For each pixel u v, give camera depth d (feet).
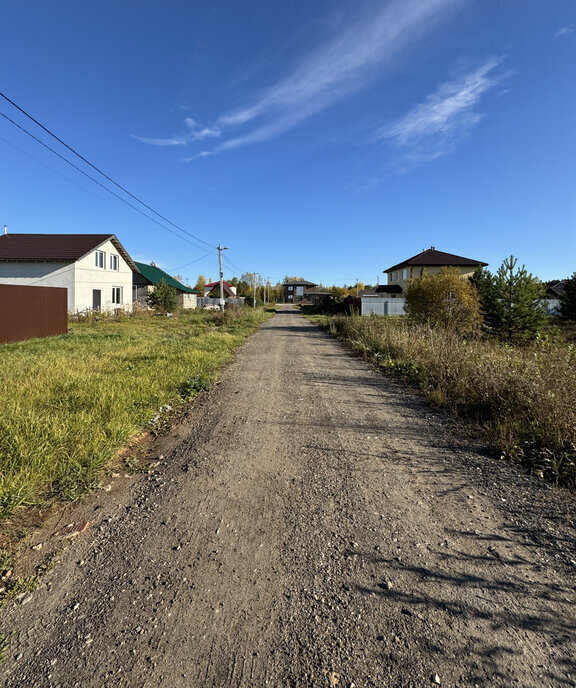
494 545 7.66
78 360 25.21
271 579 6.70
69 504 9.09
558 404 12.83
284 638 5.51
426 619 5.83
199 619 5.85
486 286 46.26
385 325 44.80
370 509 9.00
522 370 17.26
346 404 18.26
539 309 42.39
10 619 5.85
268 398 19.17
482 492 9.80
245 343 43.16
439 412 16.96
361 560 7.20
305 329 65.36
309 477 10.66
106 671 5.01
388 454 12.28
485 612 5.97
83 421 12.94
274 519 8.58
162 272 135.03
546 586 6.54
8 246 78.18
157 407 16.20
